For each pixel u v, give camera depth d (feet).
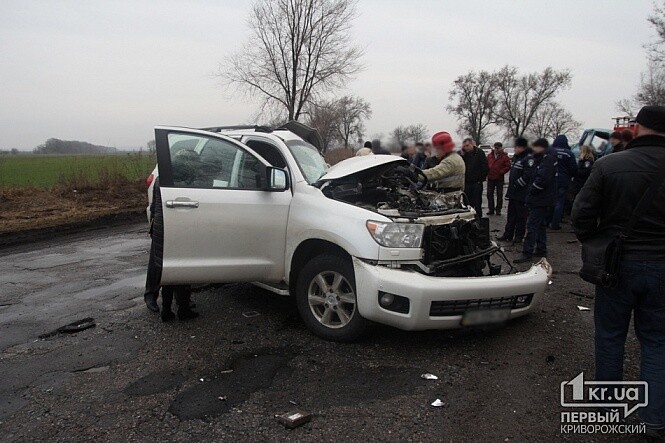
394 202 15.51
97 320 16.33
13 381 11.97
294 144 17.51
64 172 50.70
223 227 14.74
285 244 15.03
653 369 9.25
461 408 10.41
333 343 13.98
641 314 9.55
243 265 14.93
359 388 11.32
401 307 12.45
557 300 17.69
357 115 132.57
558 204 32.68
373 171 16.35
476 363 12.59
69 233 35.22
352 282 13.42
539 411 10.26
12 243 30.78
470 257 14.23
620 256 9.42
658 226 9.18
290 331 14.96
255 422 9.95
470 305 12.75
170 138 14.98
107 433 9.63
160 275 14.58
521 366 12.37
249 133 17.40
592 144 45.85
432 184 22.24
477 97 205.16
